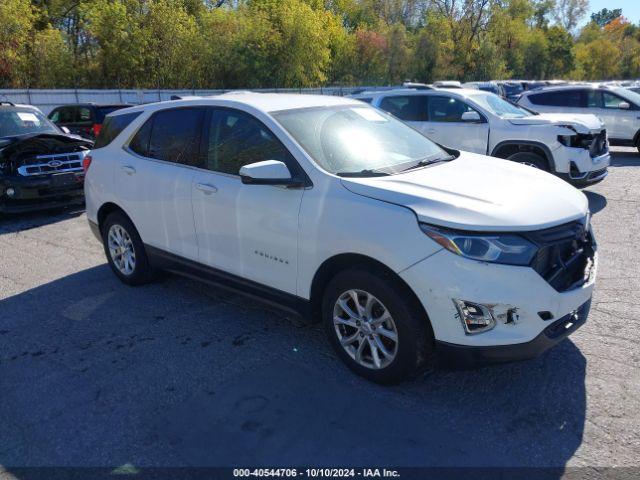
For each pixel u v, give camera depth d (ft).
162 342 13.08
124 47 78.89
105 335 13.53
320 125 12.69
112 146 16.47
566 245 10.21
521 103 45.80
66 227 24.59
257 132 12.55
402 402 10.36
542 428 9.50
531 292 9.34
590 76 225.76
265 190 11.95
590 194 28.89
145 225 15.30
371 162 12.16
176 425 9.87
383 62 133.69
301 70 99.91
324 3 161.48
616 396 10.33
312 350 12.49
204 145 13.70
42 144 25.57
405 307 9.93
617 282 16.05
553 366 11.45
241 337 13.23
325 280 11.44
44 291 16.63
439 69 142.72
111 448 9.32
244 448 9.20
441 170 12.03
